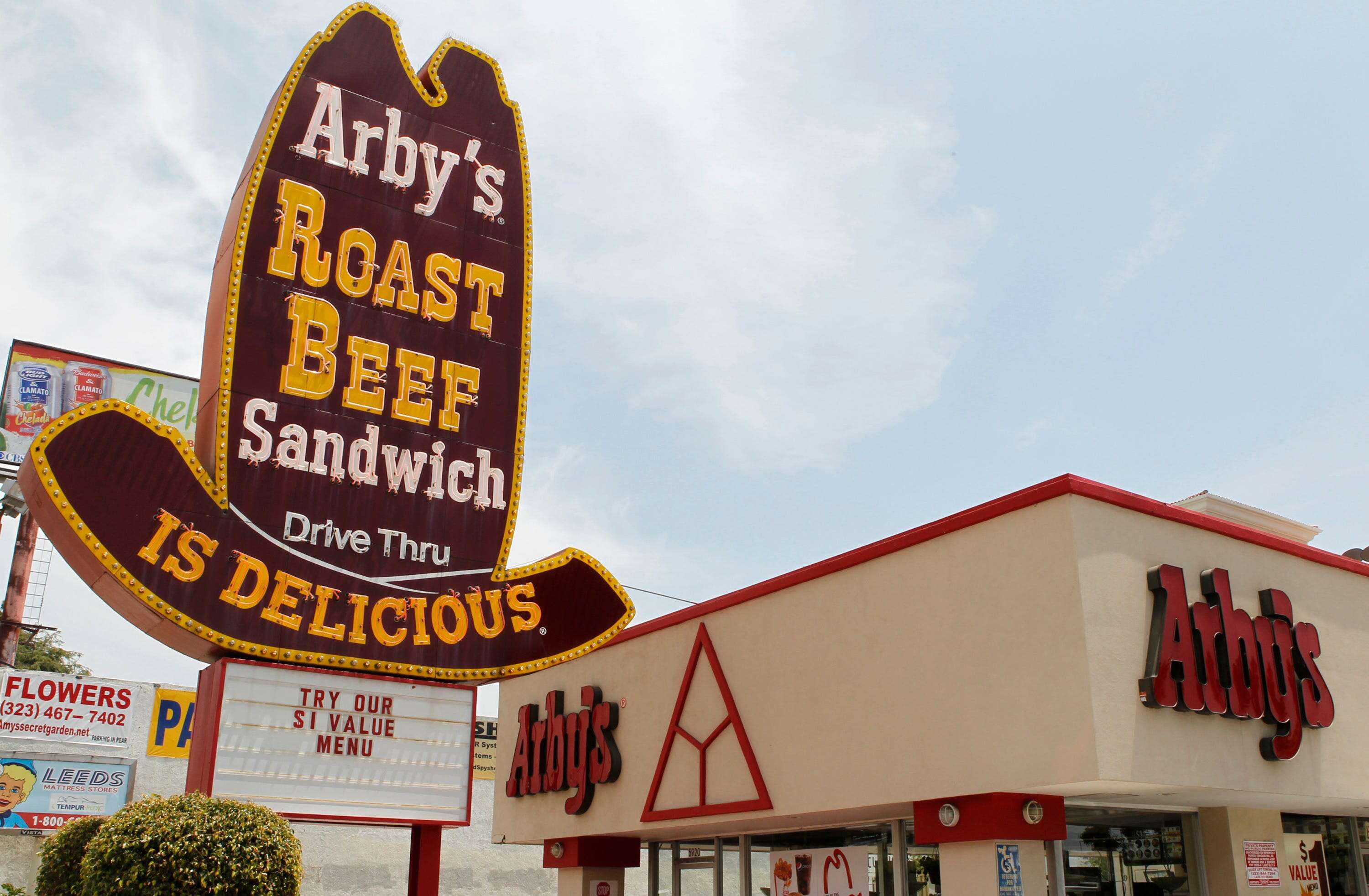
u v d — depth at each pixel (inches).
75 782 1242.6
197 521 630.5
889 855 767.1
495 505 741.9
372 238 744.3
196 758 626.2
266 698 631.8
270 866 514.6
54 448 593.3
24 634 2124.8
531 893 1515.7
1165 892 711.7
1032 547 615.8
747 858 897.5
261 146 717.9
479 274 782.5
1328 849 791.1
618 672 943.0
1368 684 715.4
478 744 1784.0
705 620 858.1
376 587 681.6
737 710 802.2
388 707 670.5
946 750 639.1
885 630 698.8
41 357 1696.6
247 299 685.3
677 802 836.6
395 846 1435.8
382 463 706.8
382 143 768.3
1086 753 562.3
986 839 617.3
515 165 826.2
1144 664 593.9
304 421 684.7
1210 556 650.8
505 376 772.6
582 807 928.9
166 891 485.7
